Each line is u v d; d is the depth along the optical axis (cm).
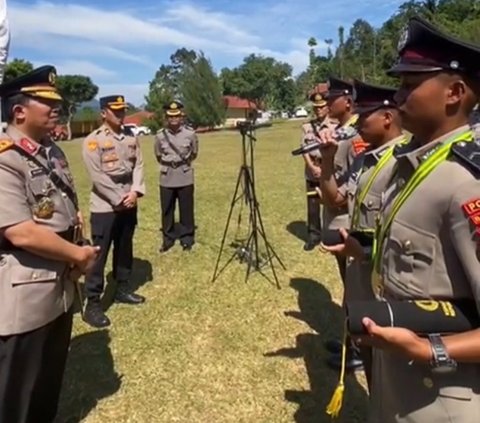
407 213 126
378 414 148
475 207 110
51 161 224
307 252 565
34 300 215
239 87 4416
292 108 5016
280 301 432
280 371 322
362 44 4931
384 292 138
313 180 555
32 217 213
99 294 392
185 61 4822
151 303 431
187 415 279
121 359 339
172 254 565
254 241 522
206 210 799
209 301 434
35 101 212
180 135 573
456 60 118
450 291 121
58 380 250
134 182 424
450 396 124
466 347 114
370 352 234
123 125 432
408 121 128
